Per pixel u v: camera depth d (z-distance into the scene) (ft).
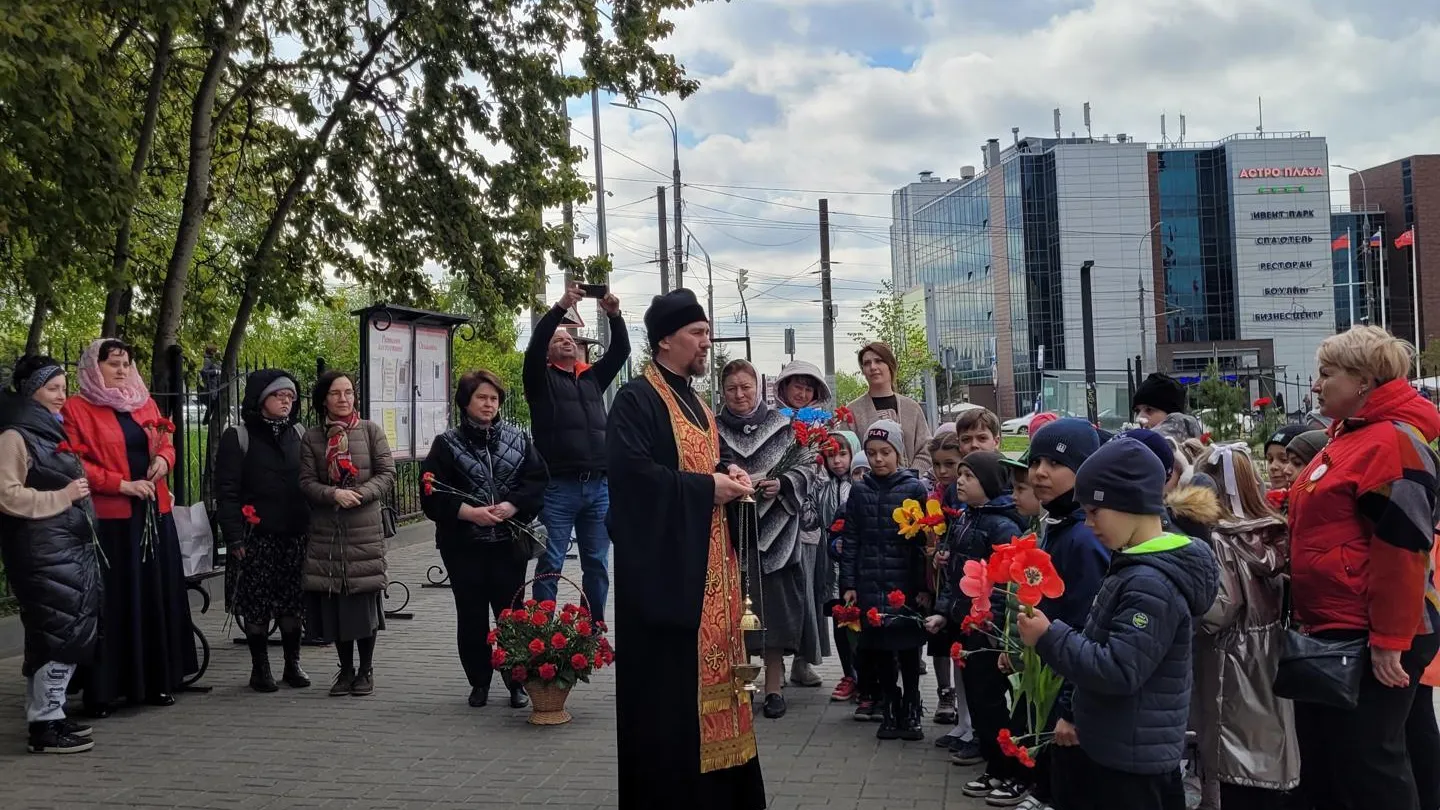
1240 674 14.33
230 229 47.06
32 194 26.53
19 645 27.22
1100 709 11.00
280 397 24.32
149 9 28.94
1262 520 14.39
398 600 35.37
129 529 21.97
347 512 23.26
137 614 22.02
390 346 38.14
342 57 41.29
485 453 22.57
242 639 28.94
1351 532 12.86
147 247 44.16
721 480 13.87
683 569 13.55
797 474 21.48
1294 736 14.28
